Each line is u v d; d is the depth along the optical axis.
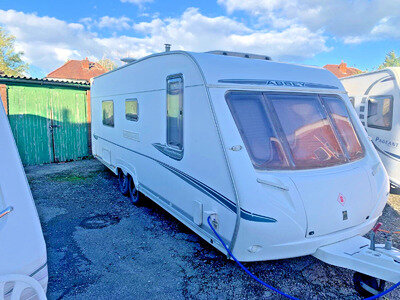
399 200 5.73
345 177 3.01
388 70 6.03
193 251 3.72
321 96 3.56
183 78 3.43
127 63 5.21
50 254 3.63
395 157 5.73
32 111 8.76
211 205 3.05
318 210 2.74
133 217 4.81
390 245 2.66
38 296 1.73
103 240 4.00
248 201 2.62
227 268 3.35
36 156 8.95
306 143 3.12
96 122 7.21
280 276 3.20
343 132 3.47
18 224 1.79
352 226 2.99
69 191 6.20
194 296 2.88
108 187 6.51
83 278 3.14
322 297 2.87
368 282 2.73
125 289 2.97
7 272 1.70
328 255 2.75
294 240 2.70
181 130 3.52
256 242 2.65
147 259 3.53
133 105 4.92
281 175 2.81
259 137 2.96
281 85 3.35
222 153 2.84
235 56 3.77
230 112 2.96
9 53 31.09
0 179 1.80
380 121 6.11
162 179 4.09
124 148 5.45
